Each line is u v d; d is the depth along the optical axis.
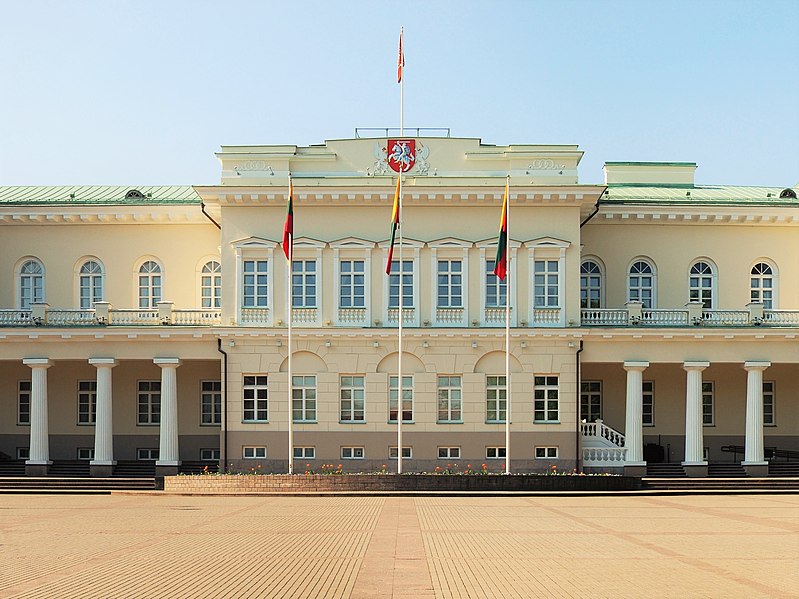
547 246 47.72
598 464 47.09
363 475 37.81
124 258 52.81
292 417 45.25
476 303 47.81
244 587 16.47
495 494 36.88
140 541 22.59
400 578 17.38
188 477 39.12
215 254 52.66
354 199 47.56
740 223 53.00
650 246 52.84
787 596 15.84
